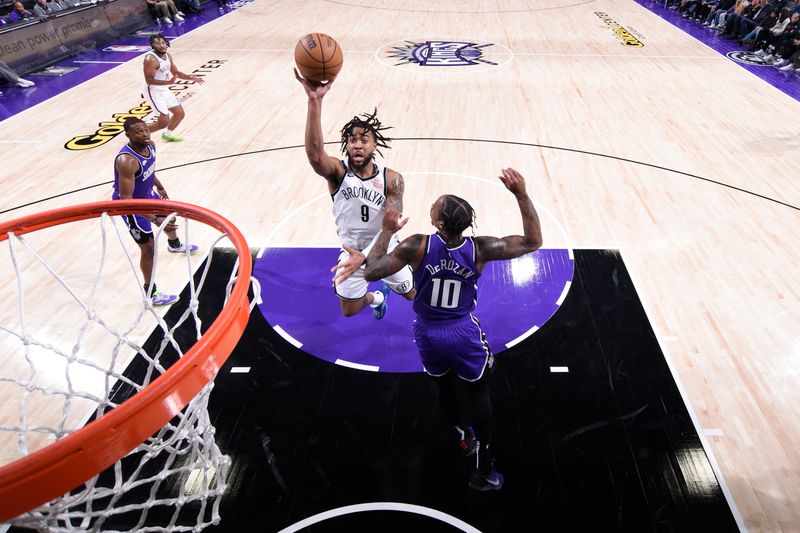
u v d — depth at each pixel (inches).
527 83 364.2
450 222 100.0
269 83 365.4
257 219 219.1
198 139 286.4
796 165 255.3
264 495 121.0
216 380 149.0
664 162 258.8
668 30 498.0
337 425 136.9
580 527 114.2
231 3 611.5
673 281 182.5
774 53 407.5
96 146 280.5
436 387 147.1
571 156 265.3
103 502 117.2
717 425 134.8
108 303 175.9
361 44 454.0
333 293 180.7
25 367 152.0
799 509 116.2
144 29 512.1
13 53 384.5
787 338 159.5
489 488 121.2
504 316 168.9
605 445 130.6
